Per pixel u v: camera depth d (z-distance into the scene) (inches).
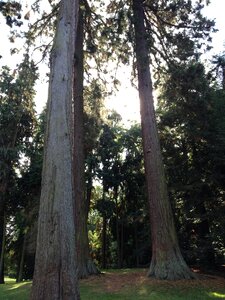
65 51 313.6
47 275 235.5
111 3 642.8
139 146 1042.1
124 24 591.8
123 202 1077.8
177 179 715.4
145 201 860.6
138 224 1006.4
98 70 671.8
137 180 1035.3
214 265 676.7
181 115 672.4
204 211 685.9
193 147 707.4
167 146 737.0
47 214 251.1
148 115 528.4
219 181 647.8
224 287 423.5
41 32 573.3
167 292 386.3
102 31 613.9
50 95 294.8
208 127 631.8
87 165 1003.3
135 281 445.7
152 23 632.4
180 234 716.7
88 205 995.3
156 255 463.5
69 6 336.5
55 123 280.5
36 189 899.4
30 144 920.9
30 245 858.8
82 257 491.8
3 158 807.1
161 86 642.8
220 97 641.0
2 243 914.7
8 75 706.8
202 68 585.3
